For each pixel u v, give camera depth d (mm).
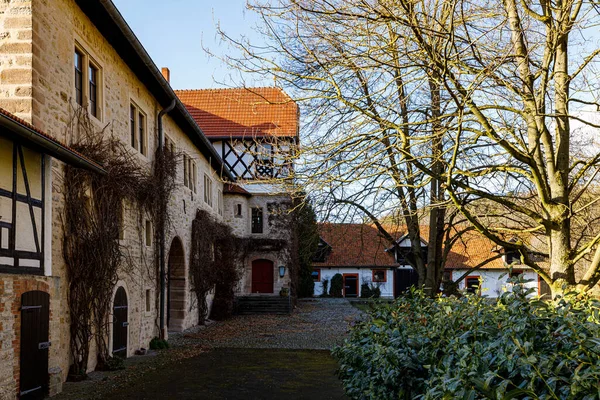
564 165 8258
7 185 7516
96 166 9172
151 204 14539
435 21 7512
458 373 3441
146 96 14719
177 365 11961
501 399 3025
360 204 9734
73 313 9906
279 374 10969
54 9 9281
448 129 7559
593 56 7395
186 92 28609
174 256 18750
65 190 9758
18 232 7781
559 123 8312
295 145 8484
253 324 21484
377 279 39625
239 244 26781
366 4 6809
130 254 12758
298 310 28109
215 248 24359
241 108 27109
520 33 7754
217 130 26281
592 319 4008
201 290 20750
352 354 6266
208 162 23297
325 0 7215
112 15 10414
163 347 14539
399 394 4773
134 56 12594
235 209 27562
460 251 37500
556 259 8023
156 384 9828
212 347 15039
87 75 10766
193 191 20484
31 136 7031
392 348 4859
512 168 8062
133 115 13898
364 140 8141
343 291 39625
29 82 8398
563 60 8133
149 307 14539
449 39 6684
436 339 4879
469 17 7652
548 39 7520
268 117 26547
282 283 28266
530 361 3139
